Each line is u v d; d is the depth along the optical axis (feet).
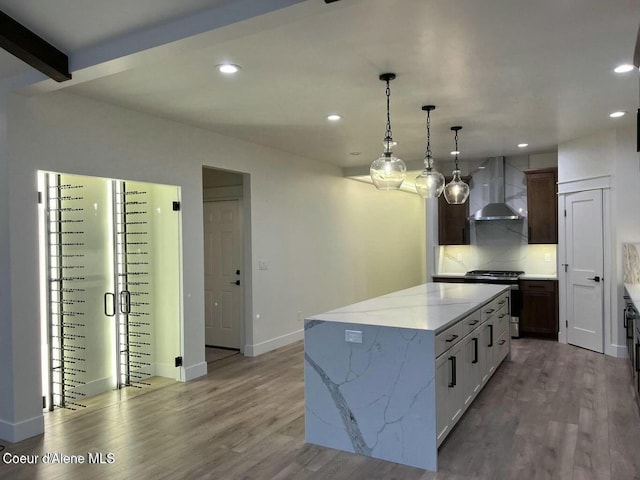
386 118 14.94
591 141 18.15
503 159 22.75
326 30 8.68
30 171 11.07
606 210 17.65
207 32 7.97
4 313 10.75
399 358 9.59
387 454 9.71
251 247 18.56
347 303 25.11
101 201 14.58
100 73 9.68
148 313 16.05
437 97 12.89
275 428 11.44
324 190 23.22
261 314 19.08
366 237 27.12
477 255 23.84
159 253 15.89
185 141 15.48
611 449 9.96
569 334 19.77
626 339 16.62
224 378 15.71
